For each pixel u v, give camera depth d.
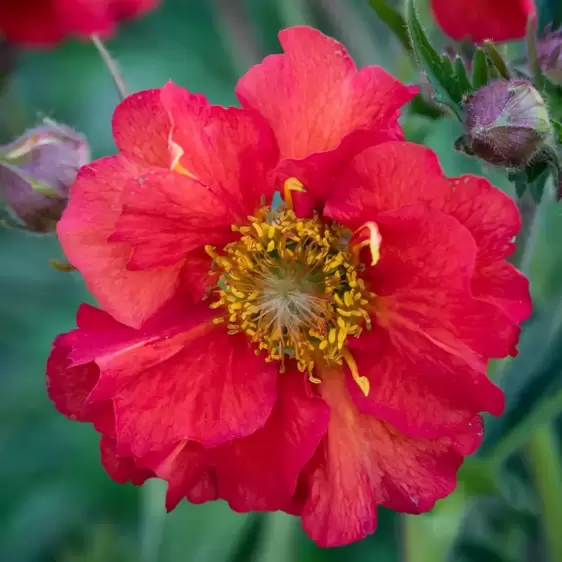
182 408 0.17
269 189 0.17
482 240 0.16
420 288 0.16
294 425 0.17
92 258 0.16
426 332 0.16
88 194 0.16
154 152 0.16
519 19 0.18
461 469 0.18
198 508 0.19
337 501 0.17
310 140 0.16
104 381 0.16
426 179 0.16
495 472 0.18
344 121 0.16
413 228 0.16
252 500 0.17
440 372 0.16
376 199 0.16
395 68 0.20
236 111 0.16
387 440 0.17
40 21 0.21
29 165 0.18
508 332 0.16
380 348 0.17
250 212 0.17
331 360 0.17
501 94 0.17
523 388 0.19
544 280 0.21
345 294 0.17
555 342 0.19
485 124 0.17
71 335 0.17
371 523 0.17
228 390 0.17
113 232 0.16
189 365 0.17
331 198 0.16
